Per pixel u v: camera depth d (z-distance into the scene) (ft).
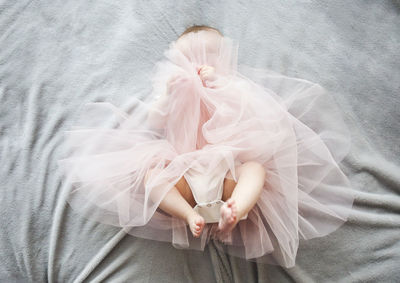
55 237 4.29
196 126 4.17
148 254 4.19
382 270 4.04
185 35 4.45
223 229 3.54
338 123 4.43
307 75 4.89
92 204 4.30
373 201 4.30
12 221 4.39
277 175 4.04
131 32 5.14
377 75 4.86
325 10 5.16
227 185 3.92
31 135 4.70
